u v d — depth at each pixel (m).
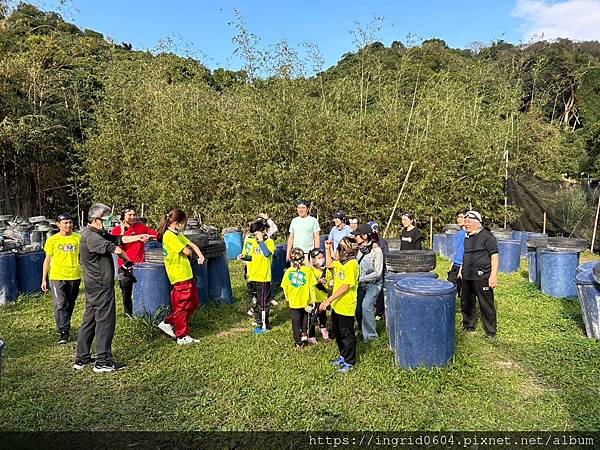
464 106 16.64
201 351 6.19
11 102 17.36
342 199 14.63
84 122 20.03
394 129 15.36
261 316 7.14
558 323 7.16
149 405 4.74
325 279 7.32
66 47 21.83
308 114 14.38
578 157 20.75
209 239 8.41
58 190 19.81
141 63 18.48
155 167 16.14
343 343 5.48
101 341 5.54
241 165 14.44
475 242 6.63
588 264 7.54
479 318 7.46
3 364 5.85
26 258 9.30
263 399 4.75
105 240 5.48
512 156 18.02
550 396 4.70
